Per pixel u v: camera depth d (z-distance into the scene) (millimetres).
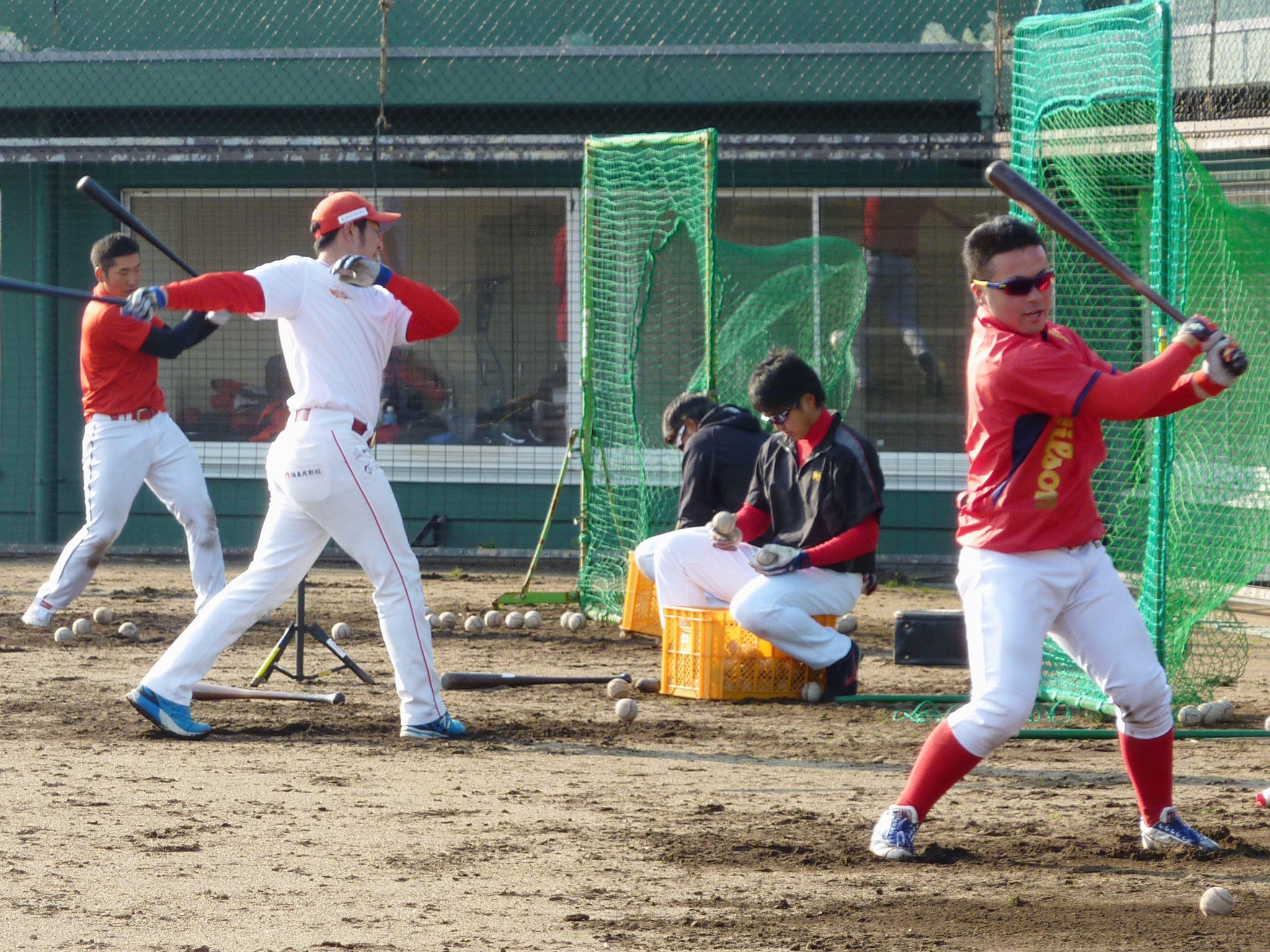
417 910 14922
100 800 19516
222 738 23938
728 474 31172
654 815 19125
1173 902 15273
